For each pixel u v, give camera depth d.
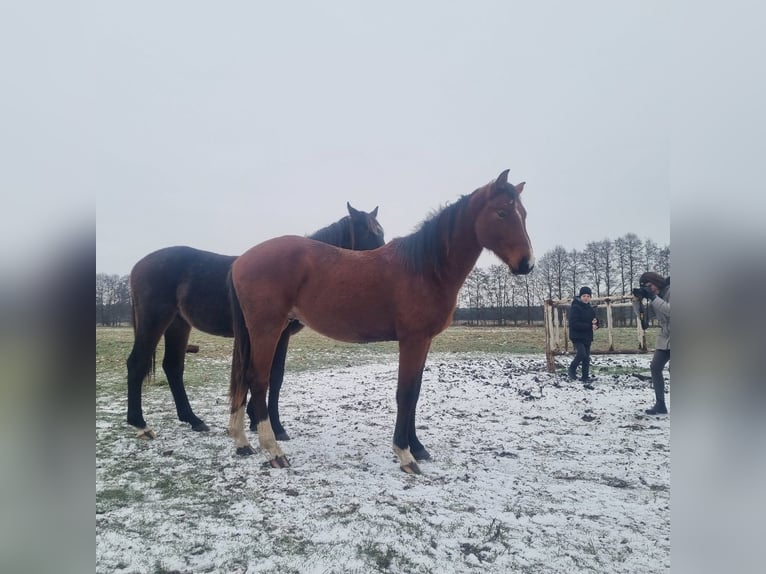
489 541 2.23
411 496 2.72
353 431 4.18
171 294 4.06
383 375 7.46
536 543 2.22
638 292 4.77
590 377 6.94
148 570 1.99
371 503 2.62
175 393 4.37
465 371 7.64
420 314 3.24
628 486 2.89
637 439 3.89
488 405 5.20
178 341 4.36
